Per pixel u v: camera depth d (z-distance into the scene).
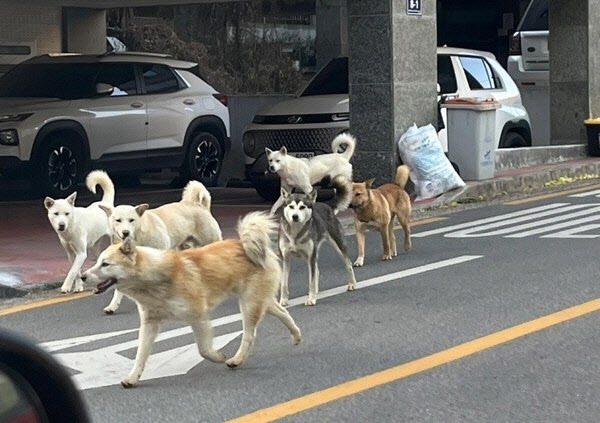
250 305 7.47
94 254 10.56
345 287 10.14
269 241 7.58
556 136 21.31
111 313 9.31
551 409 6.44
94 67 17.91
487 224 13.78
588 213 14.39
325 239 9.63
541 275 10.34
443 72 18.05
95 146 17.31
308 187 13.95
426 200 15.49
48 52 21.62
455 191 15.79
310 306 9.38
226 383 7.13
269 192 17.00
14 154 16.48
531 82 23.36
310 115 16.56
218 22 30.02
